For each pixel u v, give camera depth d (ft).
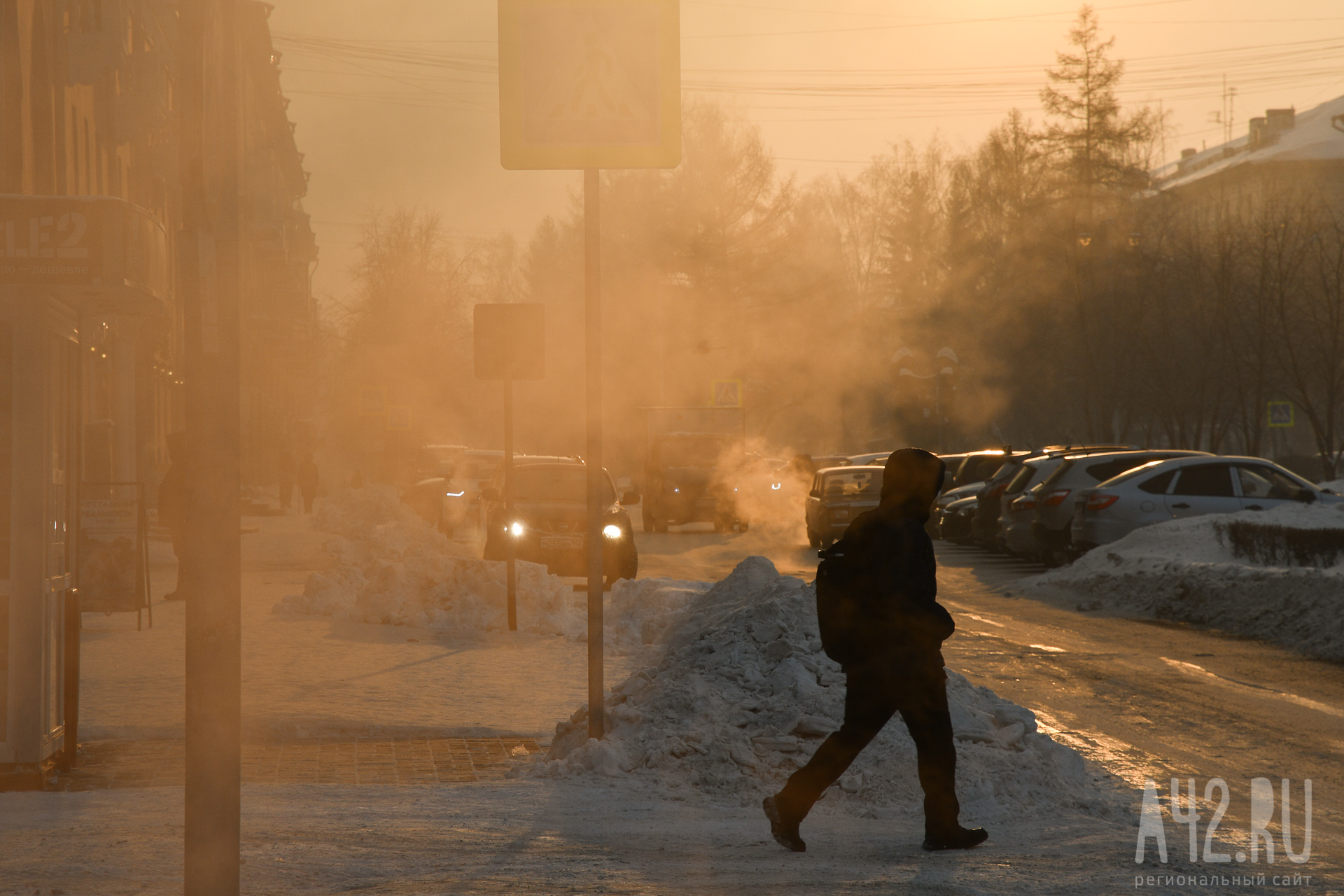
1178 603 105.09
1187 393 271.28
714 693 52.21
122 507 83.56
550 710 61.52
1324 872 34.68
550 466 134.51
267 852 33.47
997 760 46.44
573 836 38.01
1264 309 243.60
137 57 147.02
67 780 46.70
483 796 44.24
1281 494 137.69
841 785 45.01
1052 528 146.61
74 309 49.11
